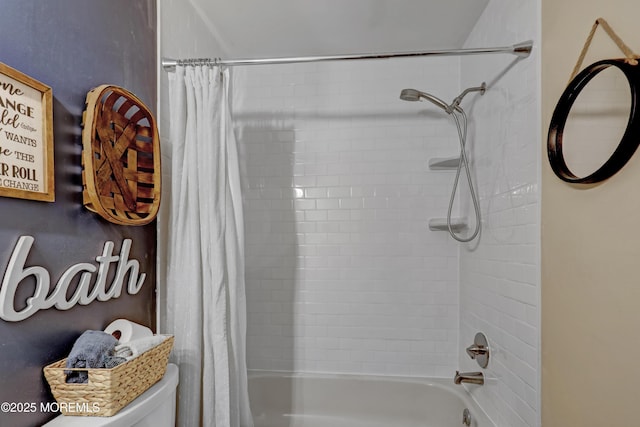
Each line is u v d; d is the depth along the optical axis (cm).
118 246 120
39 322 88
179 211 143
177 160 144
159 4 149
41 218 89
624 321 86
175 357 141
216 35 204
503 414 155
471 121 201
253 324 234
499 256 160
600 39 96
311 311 230
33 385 86
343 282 229
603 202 94
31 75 86
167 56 154
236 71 236
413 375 224
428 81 225
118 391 91
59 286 93
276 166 233
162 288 148
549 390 119
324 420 219
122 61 124
